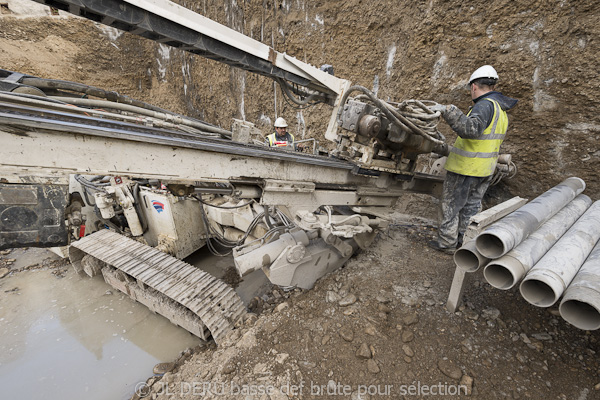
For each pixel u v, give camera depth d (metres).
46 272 4.10
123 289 3.46
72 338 3.04
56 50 9.66
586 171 3.20
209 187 2.10
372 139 2.45
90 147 1.30
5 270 4.10
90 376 2.64
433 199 4.60
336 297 2.60
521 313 2.28
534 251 1.62
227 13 7.40
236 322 2.75
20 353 2.86
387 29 4.71
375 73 5.04
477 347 2.02
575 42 3.00
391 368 1.94
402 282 2.73
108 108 2.54
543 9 3.14
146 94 11.45
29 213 1.87
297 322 2.39
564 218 2.08
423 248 3.46
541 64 3.25
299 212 2.32
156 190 3.69
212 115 9.23
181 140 1.57
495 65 3.58
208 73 8.73
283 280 2.66
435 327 2.20
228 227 3.99
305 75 2.25
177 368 2.57
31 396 2.47
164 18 1.55
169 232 3.87
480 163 2.71
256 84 7.29
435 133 2.48
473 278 2.74
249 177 1.95
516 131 3.62
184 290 2.84
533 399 1.70
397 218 4.71
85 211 3.93
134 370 2.69
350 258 3.29
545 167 3.48
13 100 1.54
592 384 1.74
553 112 3.29
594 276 1.35
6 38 9.04
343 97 2.41
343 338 2.16
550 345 2.00
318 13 5.56
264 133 7.58
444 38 3.96
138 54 10.82
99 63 10.38
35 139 1.16
